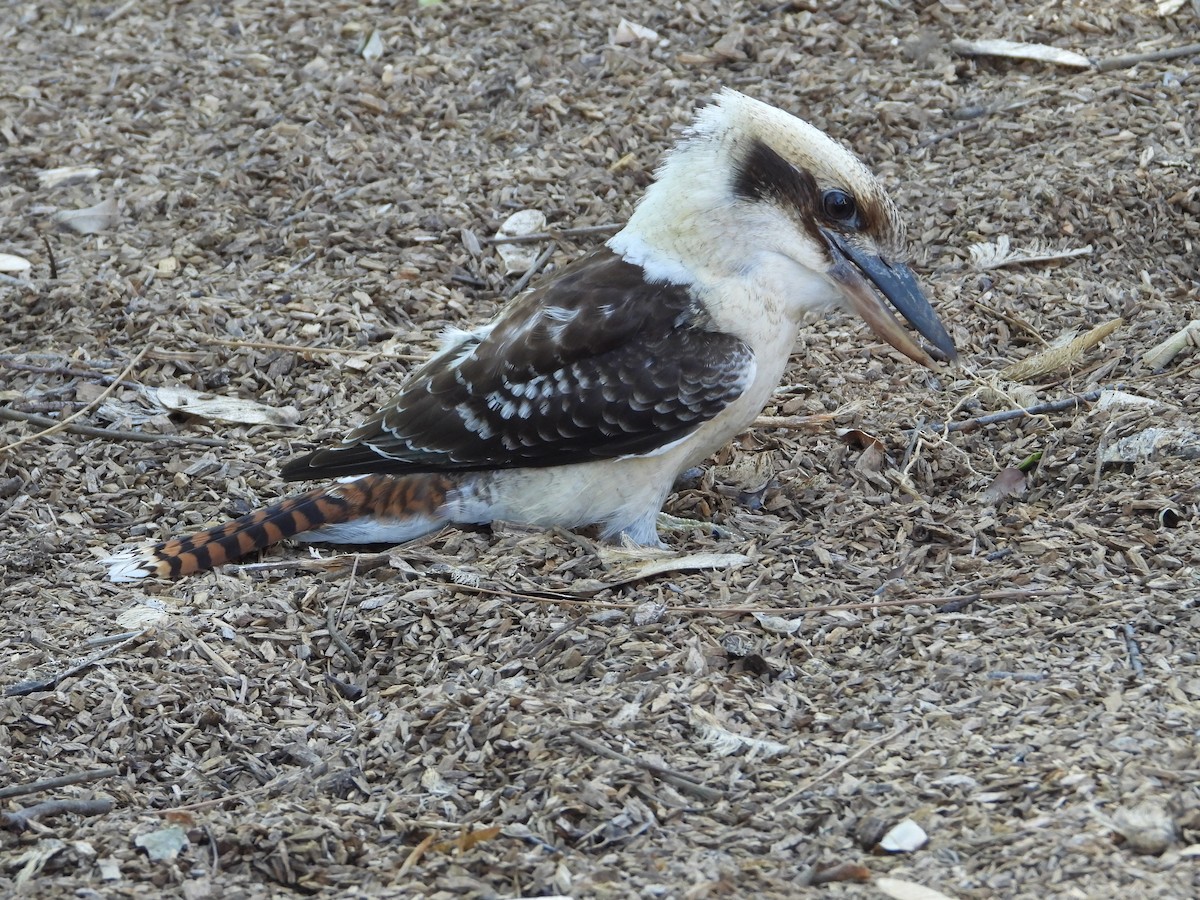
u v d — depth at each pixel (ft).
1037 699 18.98
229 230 34.91
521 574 23.32
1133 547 22.86
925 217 34.37
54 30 43.50
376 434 24.64
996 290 32.14
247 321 31.65
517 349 23.95
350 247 34.17
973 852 16.22
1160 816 16.05
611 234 34.06
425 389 24.49
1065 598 21.58
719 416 24.36
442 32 41.39
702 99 38.22
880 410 28.66
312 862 17.44
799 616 21.94
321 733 20.35
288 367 30.50
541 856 17.11
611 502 24.54
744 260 24.08
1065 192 34.27
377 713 20.57
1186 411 26.73
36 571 24.45
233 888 17.01
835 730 19.15
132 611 22.86
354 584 23.47
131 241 34.78
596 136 37.37
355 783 18.94
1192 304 31.35
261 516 24.56
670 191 24.40
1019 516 24.53
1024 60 38.88
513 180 35.94
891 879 15.92
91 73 41.01
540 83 39.24
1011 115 37.04
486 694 20.33
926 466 26.61
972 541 23.94
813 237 24.09
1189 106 36.47
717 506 26.32
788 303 24.54
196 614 22.81
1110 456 25.52
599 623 22.00
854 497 25.84
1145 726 17.94
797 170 23.84
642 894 16.16
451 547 24.44
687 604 22.50
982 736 18.37
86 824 18.33
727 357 23.90
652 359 23.79
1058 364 29.19
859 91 38.06
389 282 33.01
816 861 16.46
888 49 39.70
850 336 31.30
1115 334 30.37
